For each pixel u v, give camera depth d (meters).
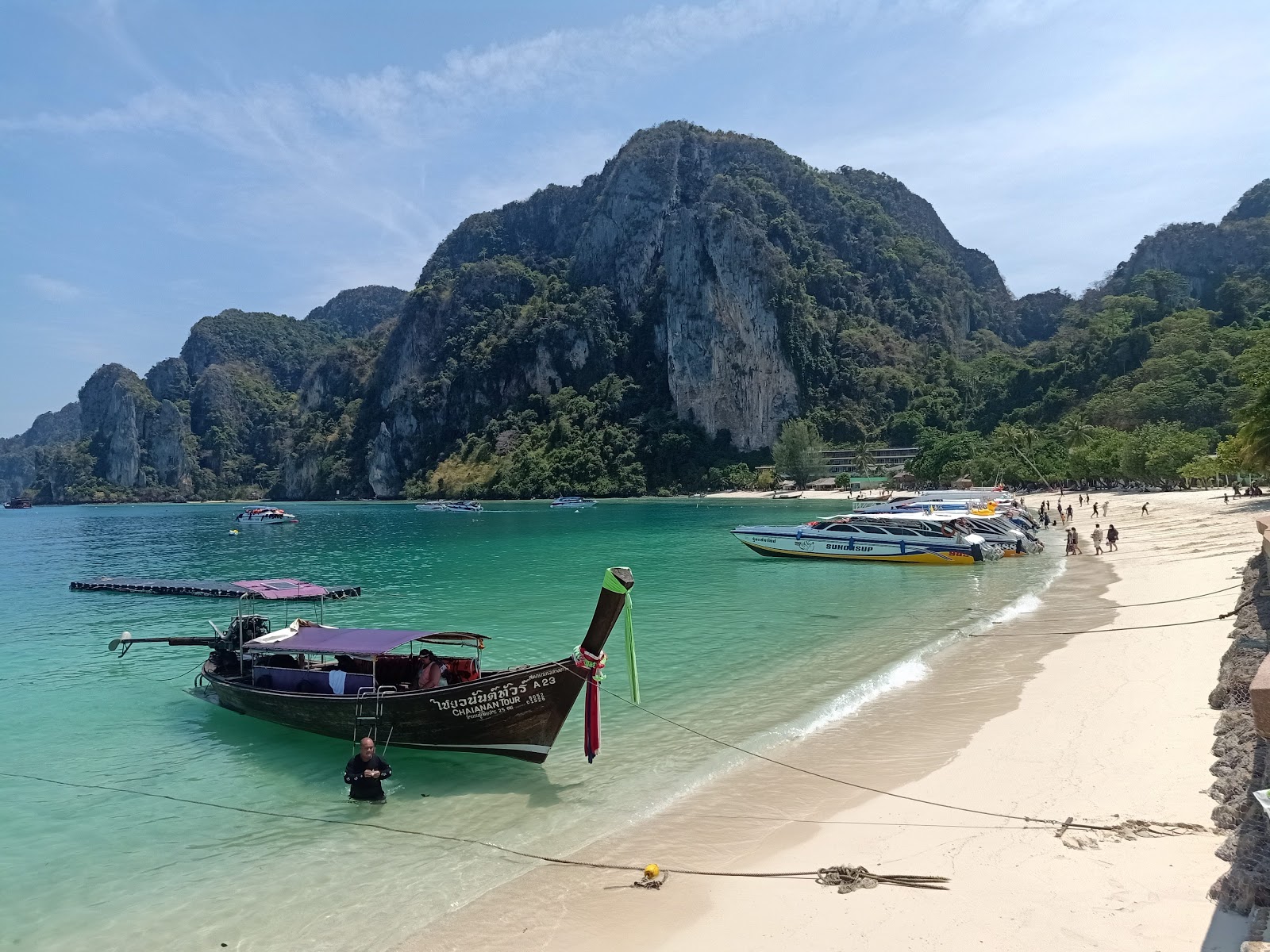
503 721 13.49
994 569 39.75
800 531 46.50
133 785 13.53
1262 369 55.47
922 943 7.39
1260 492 67.12
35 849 11.29
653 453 197.50
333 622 28.89
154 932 9.09
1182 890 7.60
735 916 8.37
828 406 195.12
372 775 12.54
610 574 12.65
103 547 72.81
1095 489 105.25
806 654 21.78
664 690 18.44
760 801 11.64
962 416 183.25
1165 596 26.17
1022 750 12.64
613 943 8.07
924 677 18.44
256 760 14.59
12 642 27.00
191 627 29.47
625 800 12.09
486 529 89.44
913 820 10.42
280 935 8.88
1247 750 9.93
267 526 111.38
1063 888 8.05
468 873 10.03
